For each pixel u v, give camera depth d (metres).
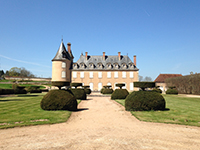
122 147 4.02
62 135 5.03
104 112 9.41
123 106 11.79
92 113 9.09
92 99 17.75
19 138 4.72
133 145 4.19
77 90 17.20
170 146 4.16
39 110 9.27
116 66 39.53
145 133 5.32
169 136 5.02
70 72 38.50
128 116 8.20
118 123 6.75
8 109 9.59
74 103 9.83
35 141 4.46
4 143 4.29
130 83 39.03
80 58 41.09
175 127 6.09
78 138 4.73
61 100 9.45
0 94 24.02
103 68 39.25
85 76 38.50
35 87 31.94
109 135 5.05
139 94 9.73
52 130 5.61
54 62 36.06
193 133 5.36
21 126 6.04
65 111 9.09
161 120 7.14
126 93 17.42
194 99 17.02
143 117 7.75
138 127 6.09
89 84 38.44
